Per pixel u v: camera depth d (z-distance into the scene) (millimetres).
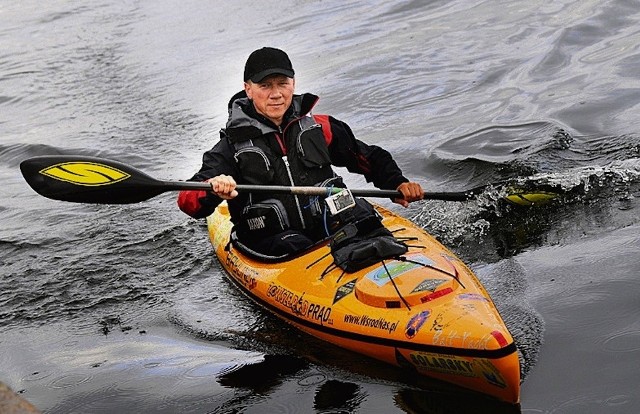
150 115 8602
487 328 3369
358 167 4910
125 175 4398
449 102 7469
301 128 4566
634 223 4824
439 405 3416
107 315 4844
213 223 5496
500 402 3371
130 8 13453
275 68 4398
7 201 6887
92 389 3982
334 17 10703
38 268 5566
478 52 8484
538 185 5285
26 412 2051
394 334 3629
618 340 3650
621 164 5613
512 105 7082
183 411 3668
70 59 11148
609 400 3252
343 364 3844
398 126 7168
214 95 8898
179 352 4258
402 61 8633
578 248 4664
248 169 4504
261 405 3617
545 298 4145
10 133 8633
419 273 3811
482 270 4648
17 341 4641
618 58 7574
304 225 4555
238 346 4230
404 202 4809
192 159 7352
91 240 5902
